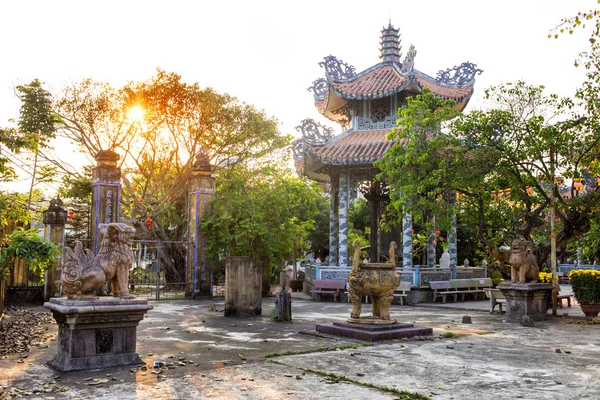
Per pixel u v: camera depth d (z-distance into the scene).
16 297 17.55
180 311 16.34
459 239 33.69
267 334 11.33
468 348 9.60
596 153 15.17
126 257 8.01
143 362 7.91
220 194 23.12
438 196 18.88
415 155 17.22
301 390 6.37
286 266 28.69
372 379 6.96
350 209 38.12
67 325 7.41
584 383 6.80
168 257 26.84
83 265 7.67
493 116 15.79
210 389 6.38
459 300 22.92
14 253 10.41
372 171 23.67
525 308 14.55
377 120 25.56
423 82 25.66
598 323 13.94
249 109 25.23
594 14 11.38
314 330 11.67
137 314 7.82
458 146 16.73
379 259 23.50
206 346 9.64
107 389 6.35
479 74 25.45
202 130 25.05
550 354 9.02
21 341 9.85
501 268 17.88
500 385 6.68
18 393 6.12
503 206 18.20
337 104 26.83
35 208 24.23
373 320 10.91
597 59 14.23
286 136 25.64
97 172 20.86
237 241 22.30
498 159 15.77
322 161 22.83
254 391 6.30
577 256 24.28
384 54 27.31
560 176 15.97
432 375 7.23
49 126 23.27
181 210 28.64
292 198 23.89
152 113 24.58
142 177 29.86
